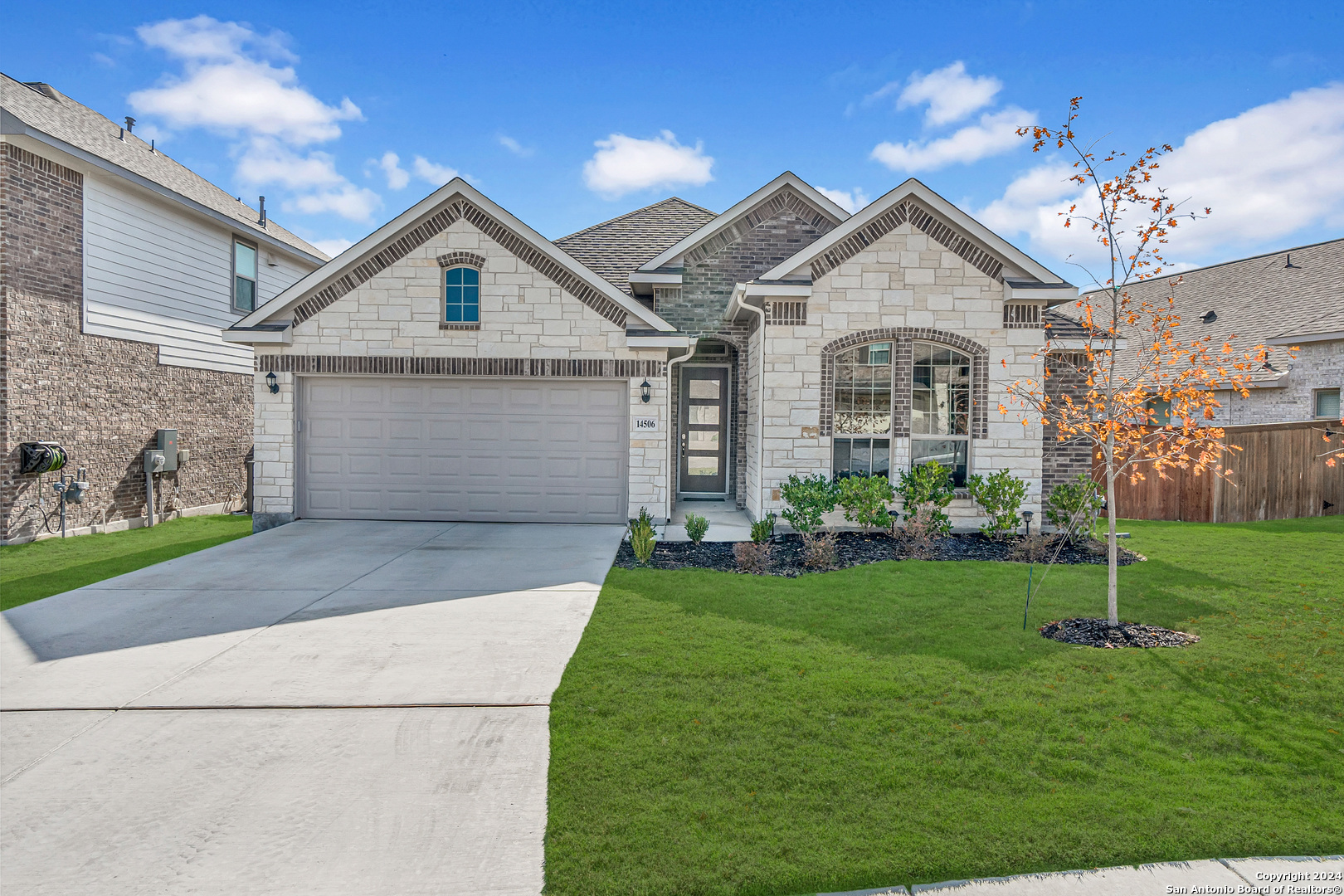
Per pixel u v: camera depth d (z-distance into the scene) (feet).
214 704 16.11
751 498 41.60
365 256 37.91
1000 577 27.25
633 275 43.93
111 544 37.01
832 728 14.74
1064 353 36.91
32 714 15.62
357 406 38.93
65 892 10.14
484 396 38.83
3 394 35.63
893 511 35.96
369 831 11.53
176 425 47.73
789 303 35.88
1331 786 12.60
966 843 11.09
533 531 36.83
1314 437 46.47
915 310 35.88
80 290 39.78
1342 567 29.04
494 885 10.28
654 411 38.19
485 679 17.46
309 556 31.19
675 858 10.78
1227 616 22.13
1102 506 34.42
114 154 43.39
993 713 15.38
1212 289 72.49
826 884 10.25
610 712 15.52
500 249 37.88
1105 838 11.17
